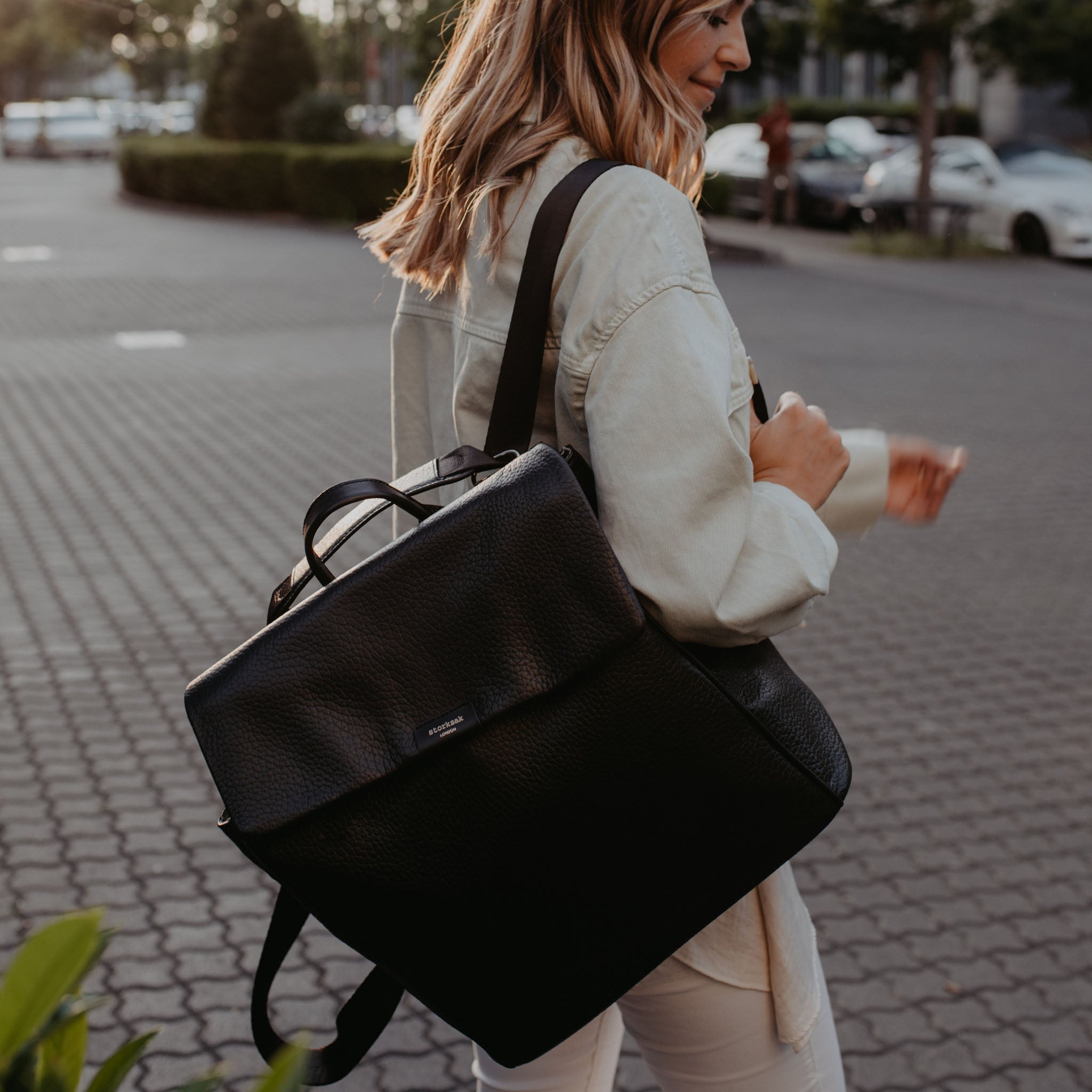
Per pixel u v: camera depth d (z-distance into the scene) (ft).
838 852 11.27
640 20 4.22
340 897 3.72
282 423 27.12
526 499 3.71
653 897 3.84
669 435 3.74
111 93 287.28
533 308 4.08
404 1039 8.87
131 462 23.85
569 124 4.26
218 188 77.87
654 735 3.75
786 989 4.54
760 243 61.98
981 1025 9.02
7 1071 2.43
